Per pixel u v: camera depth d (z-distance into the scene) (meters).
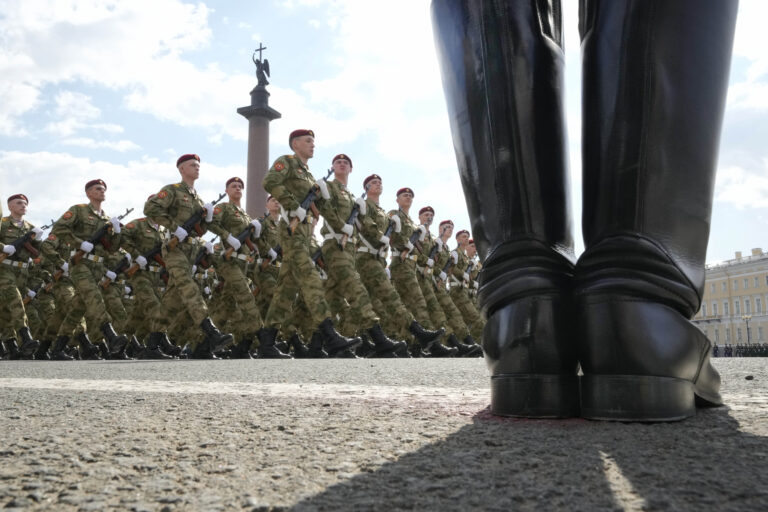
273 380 2.81
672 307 1.36
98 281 10.90
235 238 9.38
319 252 9.95
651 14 1.35
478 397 1.91
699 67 1.38
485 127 1.50
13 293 10.54
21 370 4.40
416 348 11.07
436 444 1.16
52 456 1.11
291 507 0.79
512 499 0.79
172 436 1.30
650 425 1.29
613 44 1.39
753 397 1.77
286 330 9.18
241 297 9.46
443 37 1.63
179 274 8.48
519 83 1.49
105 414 1.65
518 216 1.46
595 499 0.78
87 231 10.23
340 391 2.17
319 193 8.52
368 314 8.44
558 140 1.54
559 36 1.64
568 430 1.26
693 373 1.36
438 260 13.05
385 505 0.78
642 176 1.34
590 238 1.41
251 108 26.28
